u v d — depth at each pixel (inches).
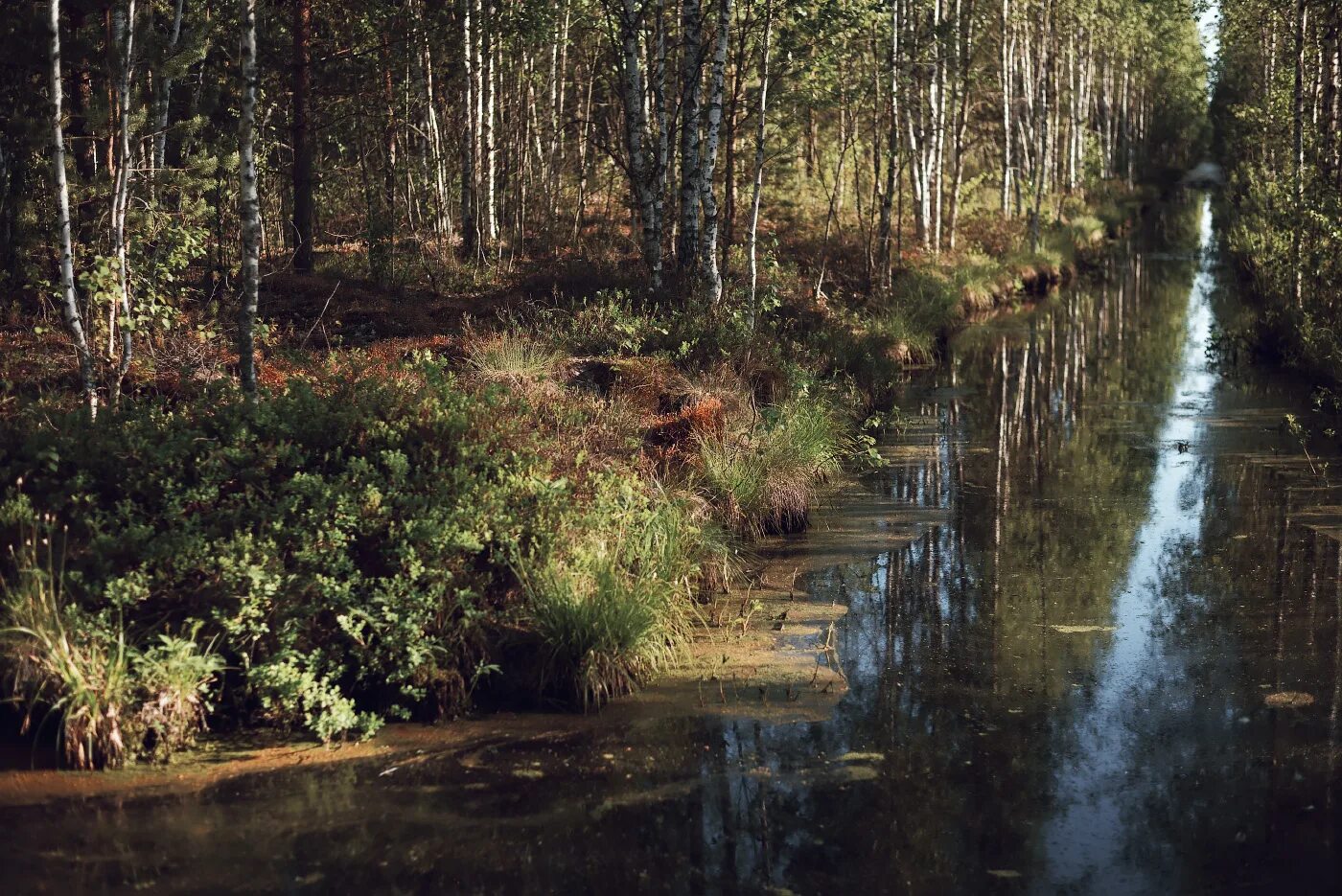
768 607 357.7
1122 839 227.9
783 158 1039.0
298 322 582.2
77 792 237.6
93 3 480.1
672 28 912.3
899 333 799.1
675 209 898.7
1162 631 339.0
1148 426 607.5
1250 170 1175.6
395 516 301.3
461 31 820.6
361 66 808.3
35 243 523.5
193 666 253.8
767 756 260.1
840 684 300.0
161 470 301.9
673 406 466.9
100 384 426.6
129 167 435.5
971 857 220.5
